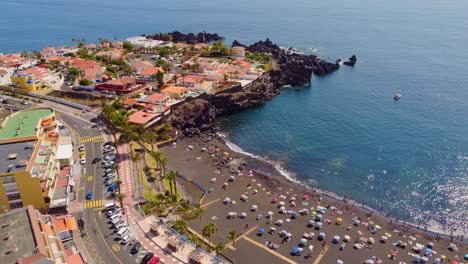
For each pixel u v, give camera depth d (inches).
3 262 2625.5
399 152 6604.3
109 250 3727.9
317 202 5147.6
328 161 6348.4
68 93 7716.5
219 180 5590.6
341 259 4025.6
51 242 3139.8
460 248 4293.8
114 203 4426.7
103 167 5246.1
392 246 4271.7
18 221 3075.8
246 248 4133.9
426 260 4028.1
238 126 7746.1
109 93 7736.2
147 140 5954.7
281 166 6186.0
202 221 4576.8
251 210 4842.5
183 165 5989.2
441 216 4945.9
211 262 3651.6
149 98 7317.9
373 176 5895.7
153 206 4505.4
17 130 4923.7
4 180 3922.2
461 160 6304.1
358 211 4985.2
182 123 7278.5
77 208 4350.4
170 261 3639.3
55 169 4714.6
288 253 4082.2
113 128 6294.3
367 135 7263.8
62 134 5856.3
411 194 5423.2
